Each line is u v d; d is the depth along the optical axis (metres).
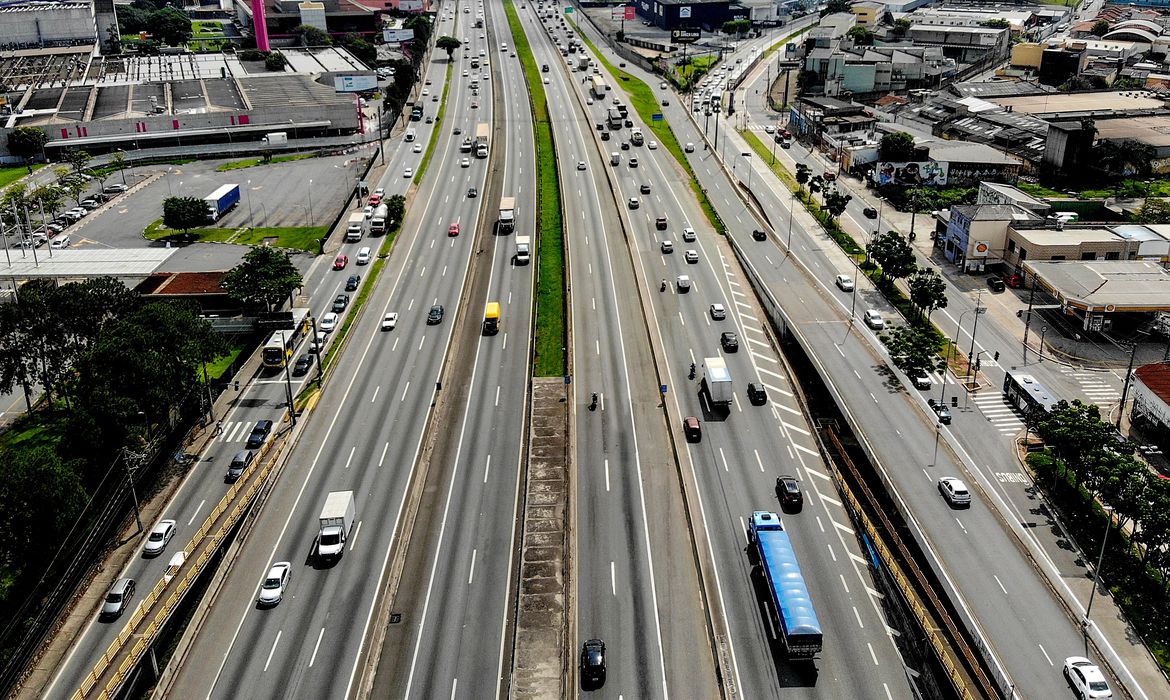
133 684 88.81
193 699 84.44
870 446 119.38
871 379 138.62
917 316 163.00
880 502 112.56
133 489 109.81
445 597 97.88
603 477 116.62
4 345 133.12
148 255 178.50
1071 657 84.81
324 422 132.12
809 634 84.44
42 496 99.06
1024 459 121.19
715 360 134.50
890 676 85.56
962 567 98.12
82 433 115.06
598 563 101.06
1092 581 98.25
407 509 111.81
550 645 90.62
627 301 168.75
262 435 128.38
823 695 83.44
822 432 129.50
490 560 103.62
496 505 113.50
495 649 90.88
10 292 159.75
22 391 147.62
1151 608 94.62
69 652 92.56
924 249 197.38
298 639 91.56
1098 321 156.62
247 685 86.00
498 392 141.00
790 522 107.00
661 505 110.94
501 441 127.50
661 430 127.06
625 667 87.06
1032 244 172.62
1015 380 134.75
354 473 119.50
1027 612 91.88
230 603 96.69
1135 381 130.62
